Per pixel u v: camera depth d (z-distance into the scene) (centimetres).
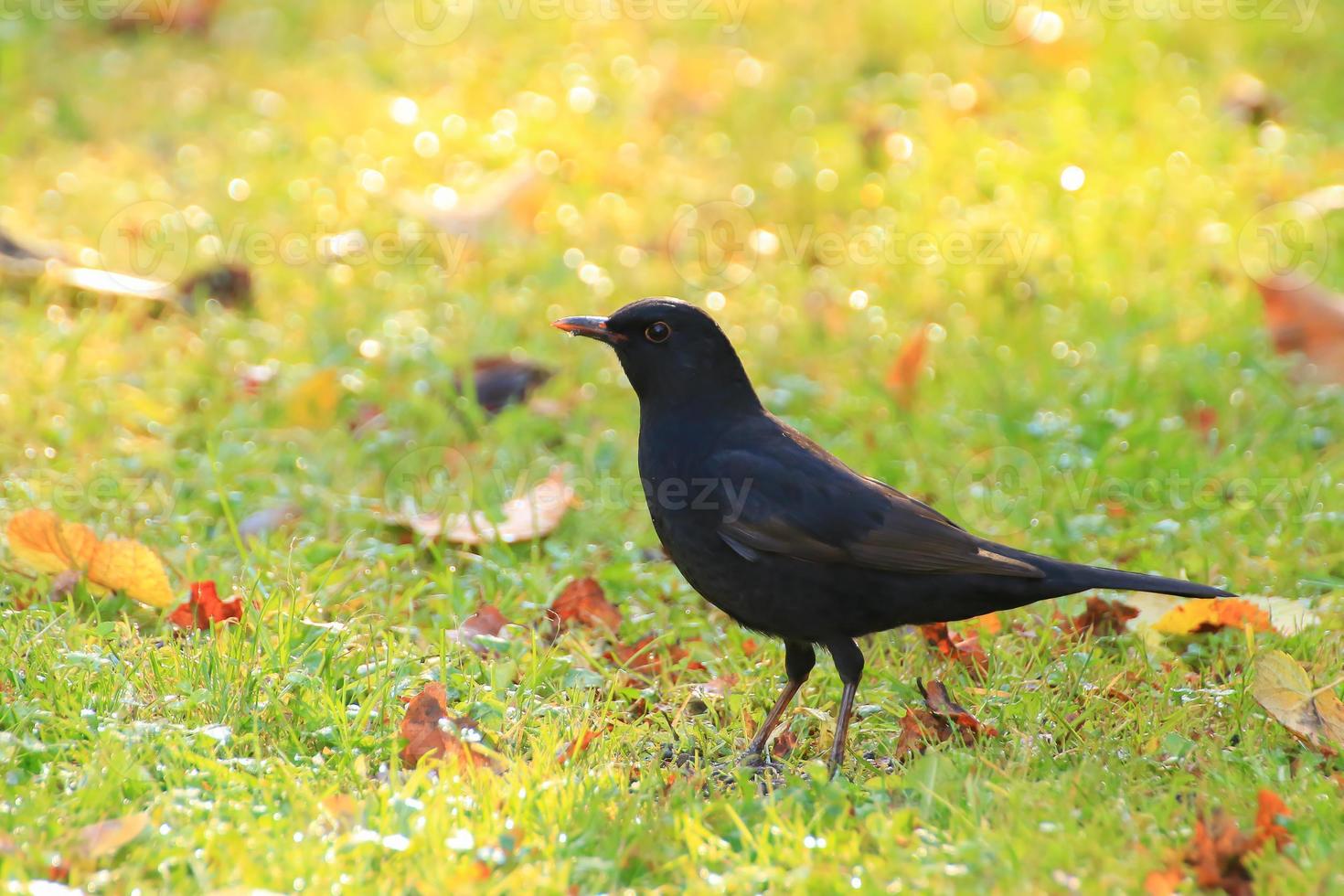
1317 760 773
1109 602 972
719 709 876
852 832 679
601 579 1008
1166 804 720
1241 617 930
